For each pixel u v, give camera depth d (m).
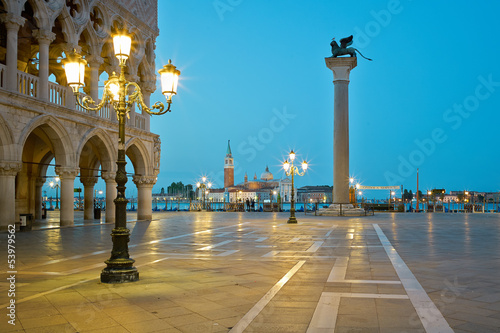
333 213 41.78
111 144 29.02
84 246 16.28
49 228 24.05
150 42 34.03
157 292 8.19
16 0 21.58
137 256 13.59
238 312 6.79
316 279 9.50
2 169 20.86
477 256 13.16
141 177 33.72
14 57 21.56
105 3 28.27
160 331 5.84
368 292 8.16
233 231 23.48
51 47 31.88
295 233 22.00
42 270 10.92
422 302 7.38
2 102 20.45
